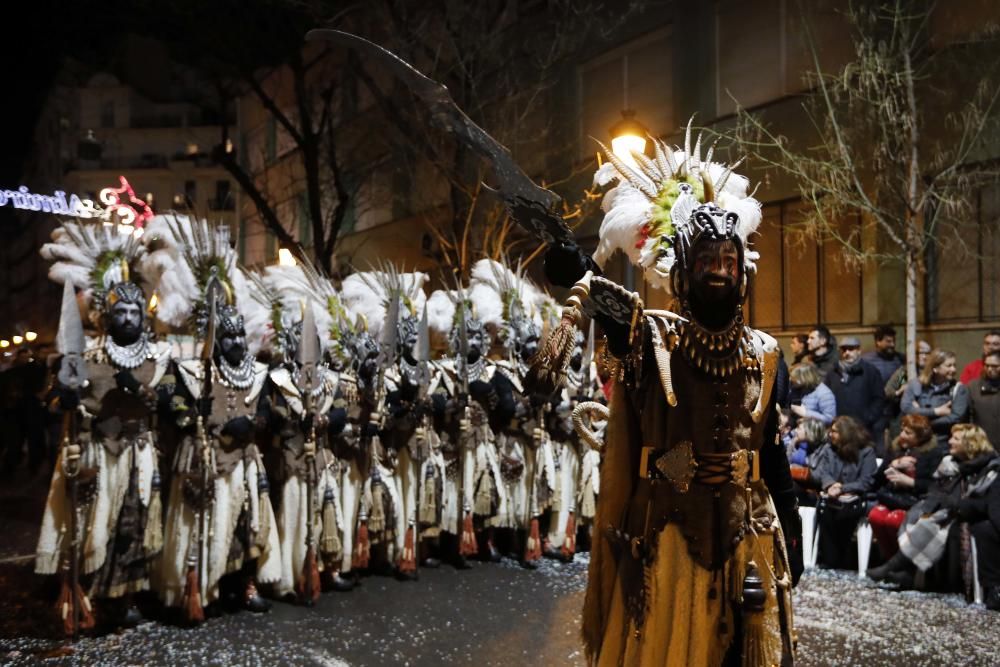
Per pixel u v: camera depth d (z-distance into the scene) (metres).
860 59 8.95
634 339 2.50
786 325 10.51
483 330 6.83
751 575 2.46
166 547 5.21
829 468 6.70
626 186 3.22
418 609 5.55
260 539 5.36
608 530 2.64
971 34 8.33
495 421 6.89
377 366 6.14
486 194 12.21
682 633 2.45
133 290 5.02
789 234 10.33
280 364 5.79
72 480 4.76
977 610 5.49
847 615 5.38
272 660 4.57
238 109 24.53
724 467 2.50
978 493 5.68
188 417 5.10
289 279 6.36
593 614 2.69
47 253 4.96
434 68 12.69
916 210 8.17
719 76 11.31
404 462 6.50
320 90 17.12
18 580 6.21
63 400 4.70
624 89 12.84
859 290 9.59
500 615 5.42
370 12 14.12
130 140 35.41
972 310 8.60
